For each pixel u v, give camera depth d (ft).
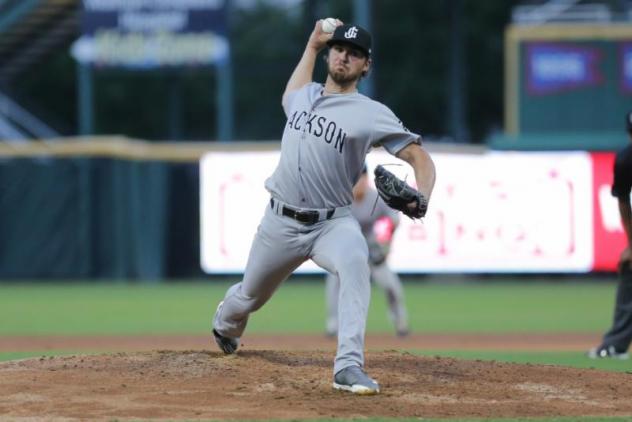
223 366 87.04
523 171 258.98
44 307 212.64
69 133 483.10
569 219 257.96
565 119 301.84
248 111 515.91
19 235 275.18
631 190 114.01
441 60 496.23
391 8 500.74
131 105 493.36
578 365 115.44
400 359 92.99
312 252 82.84
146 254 278.05
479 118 501.15
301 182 81.30
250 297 87.35
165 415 72.79
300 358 92.79
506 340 151.74
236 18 526.57
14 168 274.77
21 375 84.64
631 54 299.99
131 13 316.19
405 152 80.28
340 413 73.82
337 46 80.53
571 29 300.81
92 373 85.30
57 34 333.62
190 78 501.97
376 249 153.28
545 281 280.72
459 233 260.83
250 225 264.11
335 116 80.43
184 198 279.08
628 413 76.28
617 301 121.80
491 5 492.54
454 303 225.97
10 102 335.47
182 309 207.10
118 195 274.16
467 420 72.64
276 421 71.15
